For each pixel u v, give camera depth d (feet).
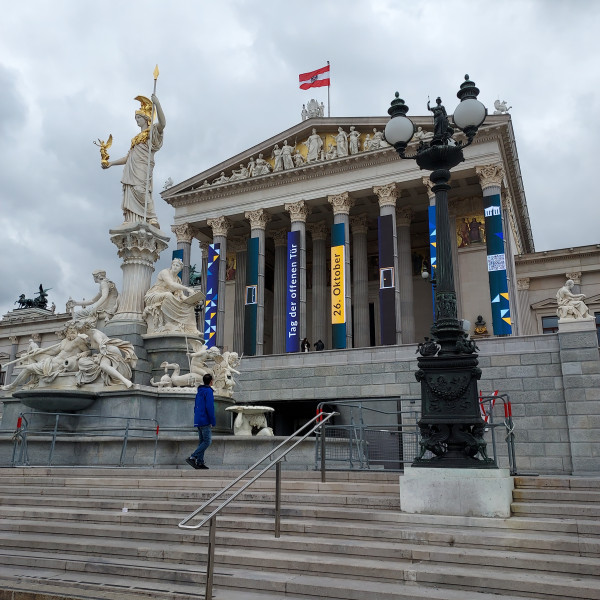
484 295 148.25
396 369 97.86
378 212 171.32
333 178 153.89
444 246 32.96
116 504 33.91
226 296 184.75
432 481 29.19
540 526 26.32
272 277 200.85
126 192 70.28
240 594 21.74
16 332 238.07
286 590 21.90
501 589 21.07
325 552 25.46
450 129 34.81
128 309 65.92
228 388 64.59
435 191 34.27
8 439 52.70
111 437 51.29
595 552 23.27
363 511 29.71
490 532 26.04
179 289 66.13
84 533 30.01
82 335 60.64
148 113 73.15
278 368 106.63
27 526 31.12
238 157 168.96
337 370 102.01
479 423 29.55
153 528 29.81
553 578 21.38
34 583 23.21
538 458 82.28
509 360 87.04
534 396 84.64
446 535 25.50
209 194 168.76
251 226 161.17
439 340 31.45
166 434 56.49
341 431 86.63
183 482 37.81
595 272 160.97
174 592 21.85
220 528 29.45
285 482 35.65
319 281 170.81
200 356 62.44
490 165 134.72
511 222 160.35
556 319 161.79
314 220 176.04
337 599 21.17
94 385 57.82
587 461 78.84
